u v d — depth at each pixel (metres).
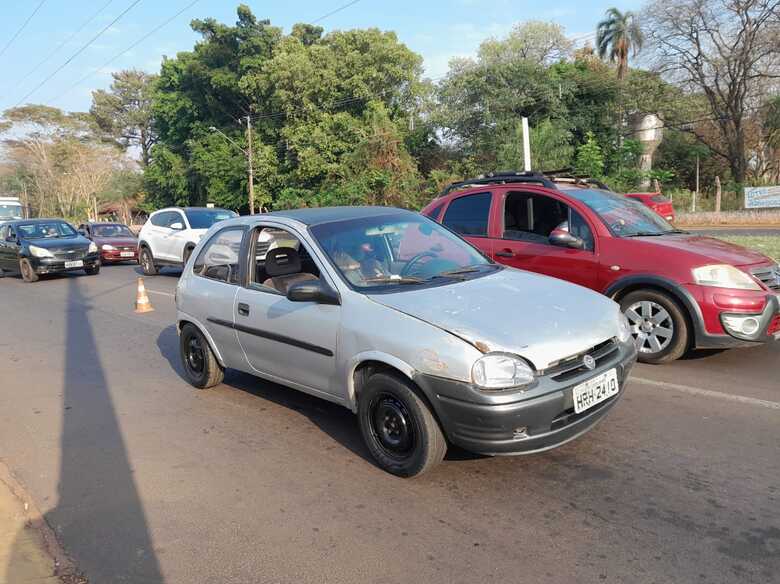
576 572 2.76
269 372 4.76
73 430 4.96
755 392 4.88
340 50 38.62
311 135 37.69
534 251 6.28
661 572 2.73
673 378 5.29
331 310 4.02
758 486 3.44
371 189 35.56
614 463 3.80
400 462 3.73
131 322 9.48
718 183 28.78
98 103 75.06
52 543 3.28
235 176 42.69
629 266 5.59
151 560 3.08
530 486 3.57
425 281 4.13
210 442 4.54
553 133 32.06
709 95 34.62
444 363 3.32
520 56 37.34
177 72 50.12
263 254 4.92
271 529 3.30
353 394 3.95
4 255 16.69
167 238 14.76
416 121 40.09
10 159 69.44
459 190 7.33
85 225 22.06
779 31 30.48
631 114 37.91
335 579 2.83
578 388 3.37
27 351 7.86
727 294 5.12
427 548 3.03
